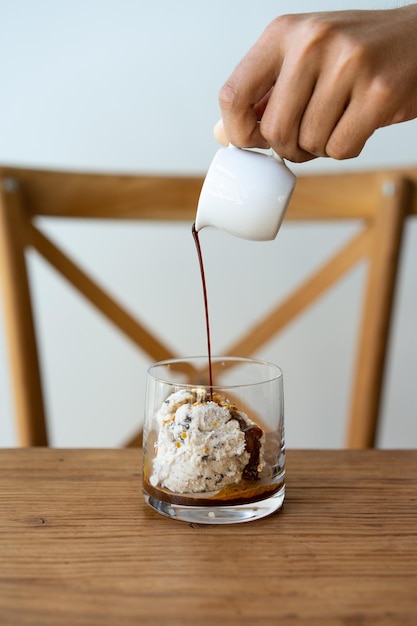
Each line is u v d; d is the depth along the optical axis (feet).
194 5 3.60
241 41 3.62
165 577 1.62
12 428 4.13
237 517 1.84
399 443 4.22
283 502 1.95
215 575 1.63
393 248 3.01
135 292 3.95
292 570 1.65
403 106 1.81
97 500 1.94
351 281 3.98
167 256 3.91
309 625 1.49
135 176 3.09
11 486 2.02
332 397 4.13
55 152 3.78
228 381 2.05
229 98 1.82
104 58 3.67
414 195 3.04
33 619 1.50
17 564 1.66
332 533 1.79
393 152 3.80
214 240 3.90
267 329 3.13
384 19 1.80
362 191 3.06
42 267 3.94
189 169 3.79
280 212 1.90
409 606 1.55
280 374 1.90
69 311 4.00
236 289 3.96
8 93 3.73
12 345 2.94
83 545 1.73
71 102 3.73
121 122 3.75
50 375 4.07
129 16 3.63
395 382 4.13
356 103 1.79
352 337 4.05
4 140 3.77
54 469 2.12
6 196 2.92
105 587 1.59
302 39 1.75
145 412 1.93
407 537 1.78
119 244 3.89
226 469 1.82
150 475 1.88
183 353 4.02
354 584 1.61
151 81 3.69
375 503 1.94
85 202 3.06
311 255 3.92
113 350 4.05
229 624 1.49
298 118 1.82
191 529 1.81
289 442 4.21
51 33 3.66
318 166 3.83
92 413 4.13
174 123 3.74
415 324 4.04
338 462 2.19
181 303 3.97
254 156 1.91
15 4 3.64
